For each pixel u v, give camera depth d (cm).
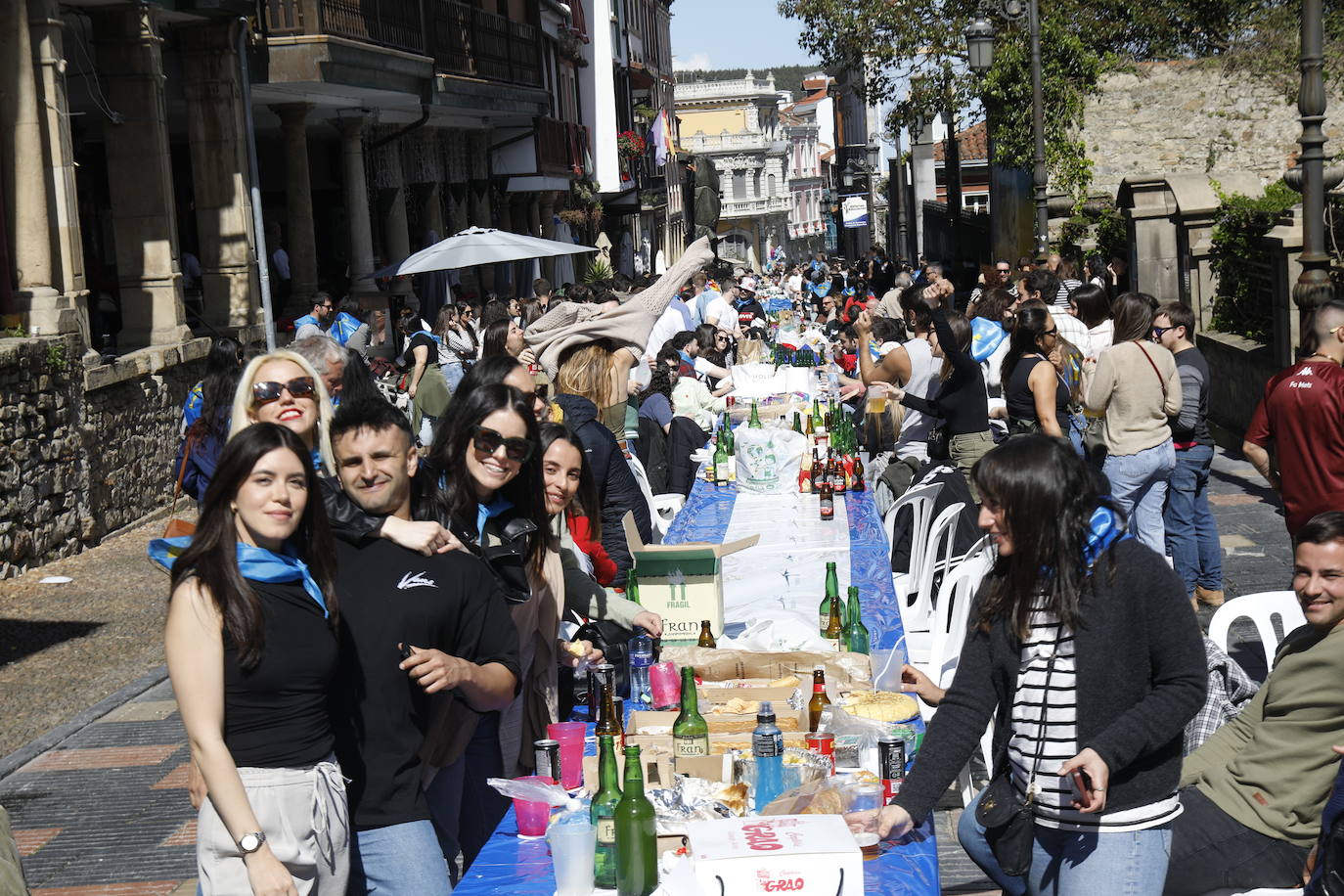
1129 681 324
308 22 1694
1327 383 623
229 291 1655
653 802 361
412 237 2639
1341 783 347
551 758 386
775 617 573
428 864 374
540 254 1877
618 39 4966
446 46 2298
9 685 817
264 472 336
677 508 1005
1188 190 1711
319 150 2402
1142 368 791
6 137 1205
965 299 3116
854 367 1744
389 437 389
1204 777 408
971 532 780
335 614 353
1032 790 331
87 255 1861
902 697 429
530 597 430
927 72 2820
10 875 361
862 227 6706
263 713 340
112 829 605
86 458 1215
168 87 1647
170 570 350
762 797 373
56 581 1070
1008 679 338
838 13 2858
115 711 765
